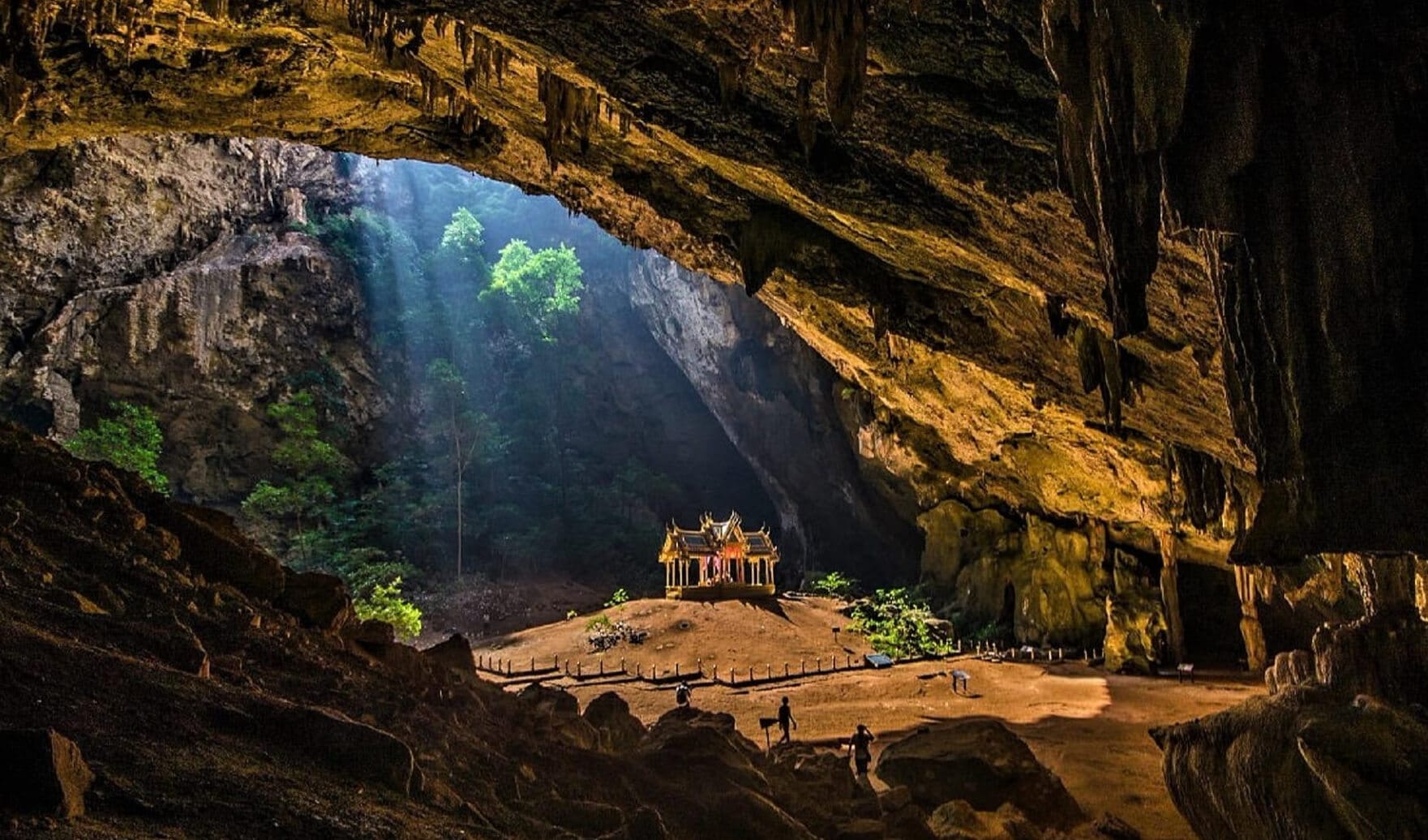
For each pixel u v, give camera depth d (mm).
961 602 36062
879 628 32625
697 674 26359
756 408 45094
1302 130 4660
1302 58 4570
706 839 8094
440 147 17484
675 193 14938
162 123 16141
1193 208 4969
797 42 6852
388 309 43844
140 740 4887
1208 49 4762
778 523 49844
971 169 9398
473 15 9891
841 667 28016
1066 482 26594
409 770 5762
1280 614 27062
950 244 11664
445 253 47625
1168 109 4883
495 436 43812
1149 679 26734
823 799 11117
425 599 37625
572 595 41156
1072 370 15086
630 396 50281
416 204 51594
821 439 43219
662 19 8758
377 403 41531
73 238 31859
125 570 7484
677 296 45781
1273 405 5066
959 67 7977
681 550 36656
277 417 36438
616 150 14211
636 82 10148
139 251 34406
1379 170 4488
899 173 10336
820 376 41312
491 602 38500
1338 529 4727
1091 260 10195
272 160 40188
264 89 14797
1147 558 31828
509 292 46688
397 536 39344
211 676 6312
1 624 5504
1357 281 4598
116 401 33188
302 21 12219
